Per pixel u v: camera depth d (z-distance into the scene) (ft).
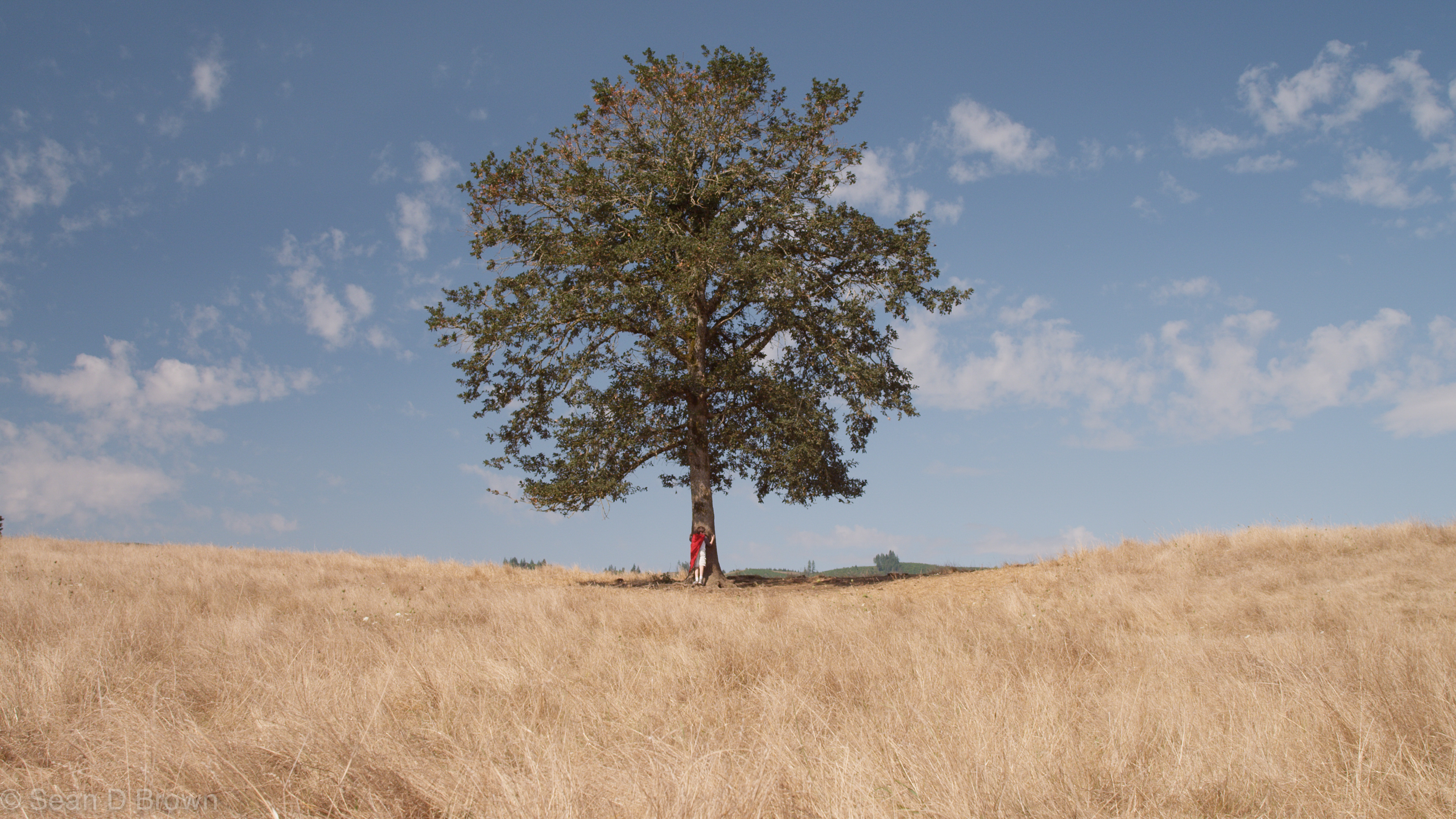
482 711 18.63
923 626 34.45
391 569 73.82
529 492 66.85
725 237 63.46
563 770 13.41
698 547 69.05
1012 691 20.12
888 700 20.13
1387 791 13.16
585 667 25.11
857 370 65.82
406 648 26.53
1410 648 23.16
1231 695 19.61
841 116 70.85
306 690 19.65
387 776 13.34
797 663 25.04
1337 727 16.06
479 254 70.33
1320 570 47.19
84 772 13.88
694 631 33.32
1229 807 12.90
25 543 81.51
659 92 70.69
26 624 28.89
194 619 33.04
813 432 63.77
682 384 67.67
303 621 33.45
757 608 44.11
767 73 70.90
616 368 69.31
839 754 15.05
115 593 41.04
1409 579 42.34
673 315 65.67
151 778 13.03
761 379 67.87
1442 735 15.34
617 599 47.03
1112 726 16.42
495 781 13.25
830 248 69.97
